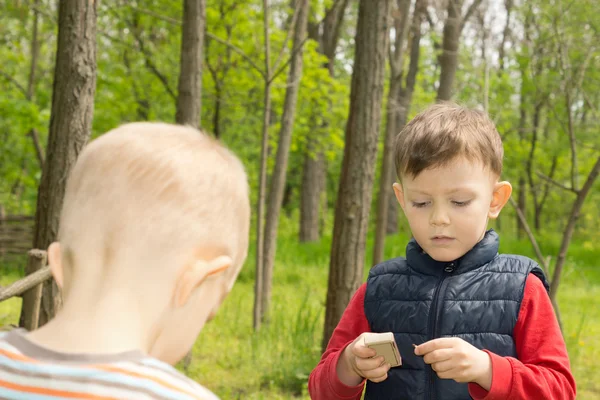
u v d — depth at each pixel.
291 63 8.27
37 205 4.32
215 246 0.90
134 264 0.86
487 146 1.63
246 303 9.30
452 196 1.60
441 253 1.66
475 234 1.64
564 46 5.82
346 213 5.12
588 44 5.91
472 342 1.66
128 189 0.87
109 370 0.81
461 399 1.66
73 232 0.88
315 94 11.45
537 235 18.08
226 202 0.91
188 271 0.87
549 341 1.64
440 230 1.62
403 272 1.82
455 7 8.55
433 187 1.61
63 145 4.26
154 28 11.69
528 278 1.71
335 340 1.86
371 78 5.07
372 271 1.88
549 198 24.69
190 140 0.94
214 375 5.77
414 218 1.67
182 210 0.87
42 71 16.44
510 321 1.67
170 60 11.82
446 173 1.59
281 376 5.66
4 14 12.61
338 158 25.38
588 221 22.33
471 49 8.41
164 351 0.91
